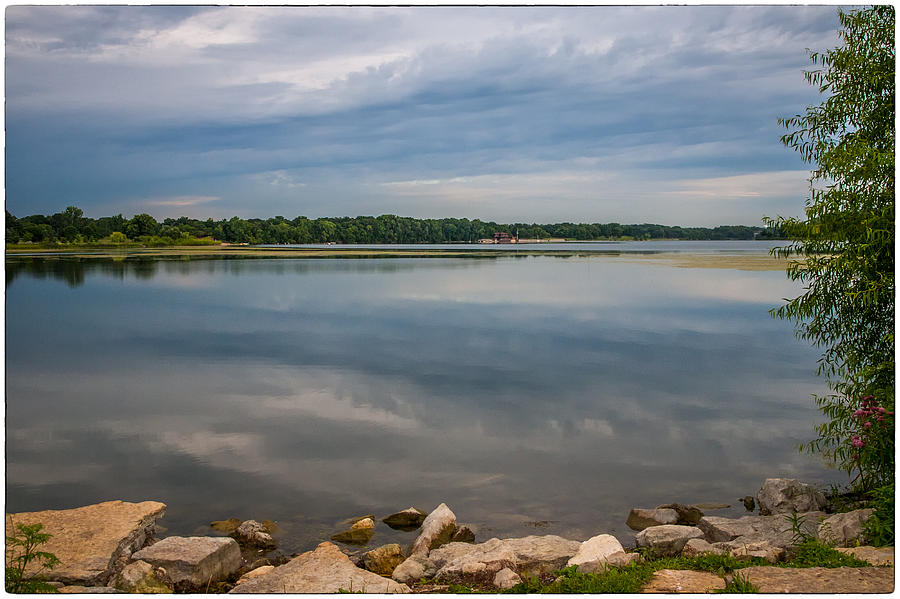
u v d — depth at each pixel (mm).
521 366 17391
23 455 10820
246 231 145750
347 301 33094
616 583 5727
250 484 9555
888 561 6113
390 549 7312
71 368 17625
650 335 22188
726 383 15367
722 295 34719
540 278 47031
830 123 8586
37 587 5891
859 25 8297
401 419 12680
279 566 6859
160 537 7875
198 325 25234
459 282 43969
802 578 5715
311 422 12539
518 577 6227
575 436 11586
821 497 8586
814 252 8414
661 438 11469
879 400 8094
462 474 9891
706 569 6133
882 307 8312
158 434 11906
